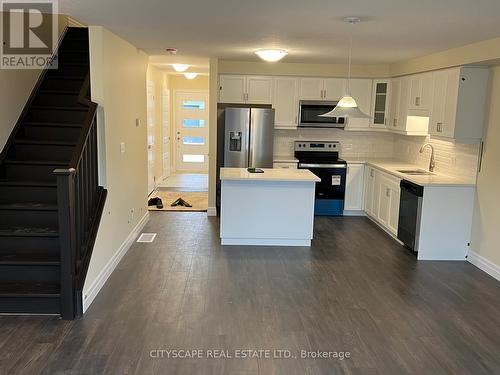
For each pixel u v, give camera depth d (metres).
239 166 7.16
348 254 5.46
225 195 5.60
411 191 5.46
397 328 3.59
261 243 5.75
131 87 5.48
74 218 3.58
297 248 5.67
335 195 7.43
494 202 4.87
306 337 3.40
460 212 5.28
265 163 7.19
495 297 4.27
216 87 7.04
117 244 4.92
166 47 5.69
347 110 4.68
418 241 5.32
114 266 4.76
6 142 4.43
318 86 7.43
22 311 3.63
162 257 5.18
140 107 6.08
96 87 4.24
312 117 7.47
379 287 4.44
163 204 7.93
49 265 3.66
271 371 2.94
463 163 5.48
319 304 4.00
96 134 4.29
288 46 5.31
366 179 7.39
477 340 3.43
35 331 3.38
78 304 3.62
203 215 7.25
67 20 5.92
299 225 5.71
